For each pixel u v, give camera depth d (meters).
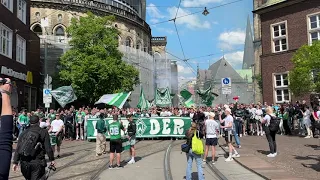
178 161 13.34
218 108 24.44
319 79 20.44
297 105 23.25
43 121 15.00
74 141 22.36
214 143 12.66
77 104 41.00
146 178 10.18
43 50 41.72
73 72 33.47
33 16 47.62
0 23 24.25
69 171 11.55
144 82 53.66
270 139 13.66
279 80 31.16
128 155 15.37
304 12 28.91
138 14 66.44
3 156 2.47
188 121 22.72
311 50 20.73
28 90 31.72
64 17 48.62
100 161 13.80
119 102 25.05
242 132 23.31
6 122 2.59
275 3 30.94
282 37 30.86
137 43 59.91
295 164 11.73
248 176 10.00
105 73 33.19
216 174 10.51
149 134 22.56
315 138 20.20
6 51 25.91
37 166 6.31
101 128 15.55
